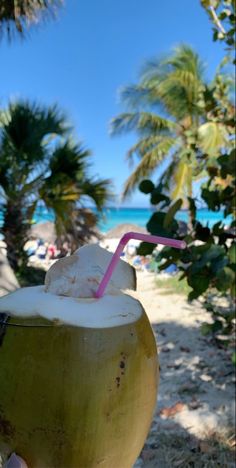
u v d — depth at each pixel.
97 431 0.60
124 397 0.61
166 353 4.33
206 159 2.79
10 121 7.66
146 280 9.34
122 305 0.66
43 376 0.59
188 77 10.77
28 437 0.60
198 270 1.99
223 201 2.28
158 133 12.16
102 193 8.36
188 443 2.56
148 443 2.56
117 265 0.72
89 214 8.90
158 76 11.31
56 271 0.68
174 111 11.50
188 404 3.10
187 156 2.77
